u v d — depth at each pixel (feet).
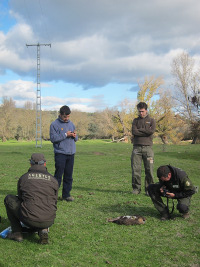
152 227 17.15
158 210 18.86
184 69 150.20
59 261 12.40
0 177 38.65
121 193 26.94
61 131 22.74
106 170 47.57
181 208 18.42
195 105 104.88
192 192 18.29
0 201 23.63
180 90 153.07
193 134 116.88
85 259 12.69
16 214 14.33
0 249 13.52
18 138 274.98
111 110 186.91
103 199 24.41
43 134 271.28
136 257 12.99
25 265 11.95
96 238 15.25
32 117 270.67
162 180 18.01
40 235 14.25
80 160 67.56
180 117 157.79
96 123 314.35
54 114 291.99
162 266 12.11
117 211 20.65
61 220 18.34
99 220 18.45
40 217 13.78
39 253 13.17
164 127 159.12
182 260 12.71
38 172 14.87
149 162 25.61
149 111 160.15
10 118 261.44
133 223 17.53
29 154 88.43
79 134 303.07
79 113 314.76
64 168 23.45
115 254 13.29
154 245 14.39
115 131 142.82
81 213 20.11
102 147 128.88
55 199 14.76
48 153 93.86
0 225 17.01
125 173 43.14
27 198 14.03
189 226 17.35
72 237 15.37
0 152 98.27
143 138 25.67
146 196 25.52
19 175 41.14
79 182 34.47
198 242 14.82
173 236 15.66
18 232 14.70
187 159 67.36
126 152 95.40
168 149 105.19
